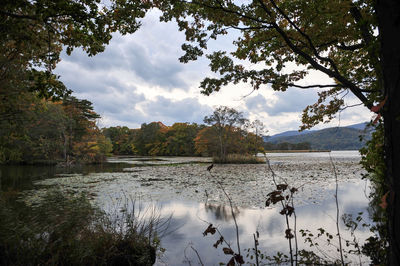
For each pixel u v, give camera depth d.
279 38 3.92
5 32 4.44
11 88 7.34
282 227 5.07
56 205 6.46
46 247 2.96
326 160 31.58
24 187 10.63
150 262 3.48
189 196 8.41
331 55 4.71
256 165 24.25
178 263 3.55
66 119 28.27
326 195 8.25
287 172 16.56
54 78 4.75
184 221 5.56
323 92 4.68
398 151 1.23
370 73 3.29
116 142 70.06
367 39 2.72
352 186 10.13
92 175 15.77
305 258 3.41
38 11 3.99
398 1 1.21
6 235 3.04
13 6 3.88
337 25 3.32
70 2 4.26
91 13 4.29
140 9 4.17
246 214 6.14
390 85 1.26
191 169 19.88
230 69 3.77
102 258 3.01
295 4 3.29
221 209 6.66
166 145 57.56
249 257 3.67
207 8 3.50
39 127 23.41
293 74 4.15
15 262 2.63
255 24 3.90
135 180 13.00
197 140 46.31
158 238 4.22
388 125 1.28
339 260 3.16
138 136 63.75
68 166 24.58
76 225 3.74
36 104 9.32
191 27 4.01
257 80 3.68
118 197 8.24
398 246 1.24
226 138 34.16
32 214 4.54
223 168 20.77
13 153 15.81
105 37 4.64
